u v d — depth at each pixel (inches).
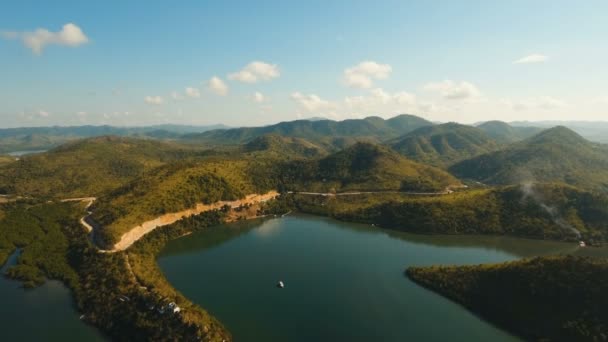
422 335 5610.2
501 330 5693.9
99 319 5767.7
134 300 6003.9
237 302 6555.1
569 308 5442.9
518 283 6112.2
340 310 6323.8
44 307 6210.6
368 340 5487.2
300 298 6737.2
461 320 5999.0
